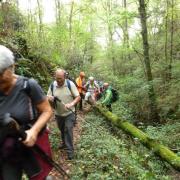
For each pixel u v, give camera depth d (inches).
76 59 1031.6
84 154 322.3
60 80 309.3
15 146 104.7
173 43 802.8
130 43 779.4
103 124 499.8
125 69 1057.5
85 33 1384.1
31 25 602.2
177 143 444.8
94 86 607.2
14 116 108.7
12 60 105.7
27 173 111.7
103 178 263.3
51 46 690.2
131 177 281.7
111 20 703.1
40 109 114.3
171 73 688.4
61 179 263.0
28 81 112.3
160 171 336.5
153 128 496.7
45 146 114.5
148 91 649.0
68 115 314.8
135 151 375.6
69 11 1328.7
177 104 633.6
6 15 514.0
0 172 110.3
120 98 693.9
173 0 737.0
